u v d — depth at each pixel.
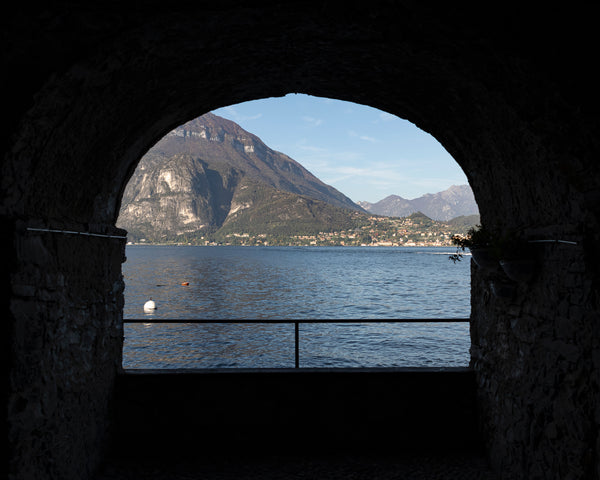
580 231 2.70
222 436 4.38
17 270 2.61
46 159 2.79
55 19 2.23
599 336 2.54
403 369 4.54
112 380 4.22
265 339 22.11
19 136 2.47
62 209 3.25
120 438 4.31
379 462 4.19
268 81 3.86
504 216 3.80
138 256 126.75
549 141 2.81
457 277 60.50
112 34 2.45
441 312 31.34
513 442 3.55
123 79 2.92
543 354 3.13
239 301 36.25
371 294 41.12
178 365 17.86
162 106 3.68
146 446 4.32
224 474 3.95
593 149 2.54
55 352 3.09
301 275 61.88
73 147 3.02
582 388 2.68
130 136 3.74
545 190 3.07
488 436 4.12
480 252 3.75
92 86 2.73
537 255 3.22
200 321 4.53
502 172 3.59
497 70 2.74
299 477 3.90
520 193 3.43
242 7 2.51
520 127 2.98
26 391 2.72
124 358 18.72
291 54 3.26
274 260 105.31
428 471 4.00
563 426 2.87
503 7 2.28
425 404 4.47
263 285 48.59
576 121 2.53
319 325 25.75
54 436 3.08
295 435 4.41
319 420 4.43
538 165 3.05
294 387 4.43
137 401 4.34
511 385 3.61
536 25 2.31
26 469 2.72
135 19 2.41
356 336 22.62
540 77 2.51
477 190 4.21
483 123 3.40
